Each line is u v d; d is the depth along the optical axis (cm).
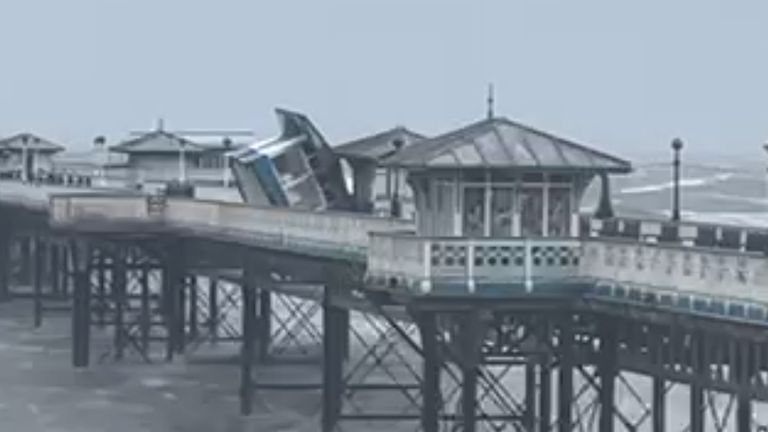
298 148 16612
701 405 10531
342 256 13138
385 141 15500
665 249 9031
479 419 11531
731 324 8506
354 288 12938
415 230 10781
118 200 18162
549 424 11006
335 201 16138
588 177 10300
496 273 9888
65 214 18250
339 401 14188
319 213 13700
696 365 9075
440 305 9975
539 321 10231
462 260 9881
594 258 9775
